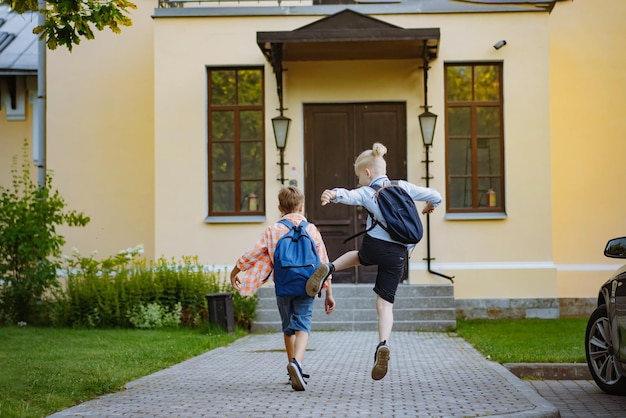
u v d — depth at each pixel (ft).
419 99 48.03
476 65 48.34
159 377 26.14
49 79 53.11
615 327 23.72
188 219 47.83
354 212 48.03
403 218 21.84
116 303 43.27
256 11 48.19
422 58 48.16
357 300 44.39
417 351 33.86
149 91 52.85
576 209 50.62
